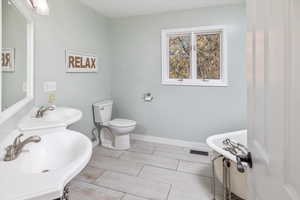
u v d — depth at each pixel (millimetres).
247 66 813
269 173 568
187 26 2721
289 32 429
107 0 2402
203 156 2541
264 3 599
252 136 755
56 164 1072
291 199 426
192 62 2805
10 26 1232
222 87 2639
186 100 2848
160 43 2893
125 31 3088
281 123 476
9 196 559
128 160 2410
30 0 1402
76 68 2381
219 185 1854
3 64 1107
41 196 579
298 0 392
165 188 1805
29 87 1620
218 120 2701
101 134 2994
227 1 2424
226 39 2547
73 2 2309
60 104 2131
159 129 3043
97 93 2891
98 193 1716
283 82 463
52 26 1979
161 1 2434
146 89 3059
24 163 950
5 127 1063
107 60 3143
